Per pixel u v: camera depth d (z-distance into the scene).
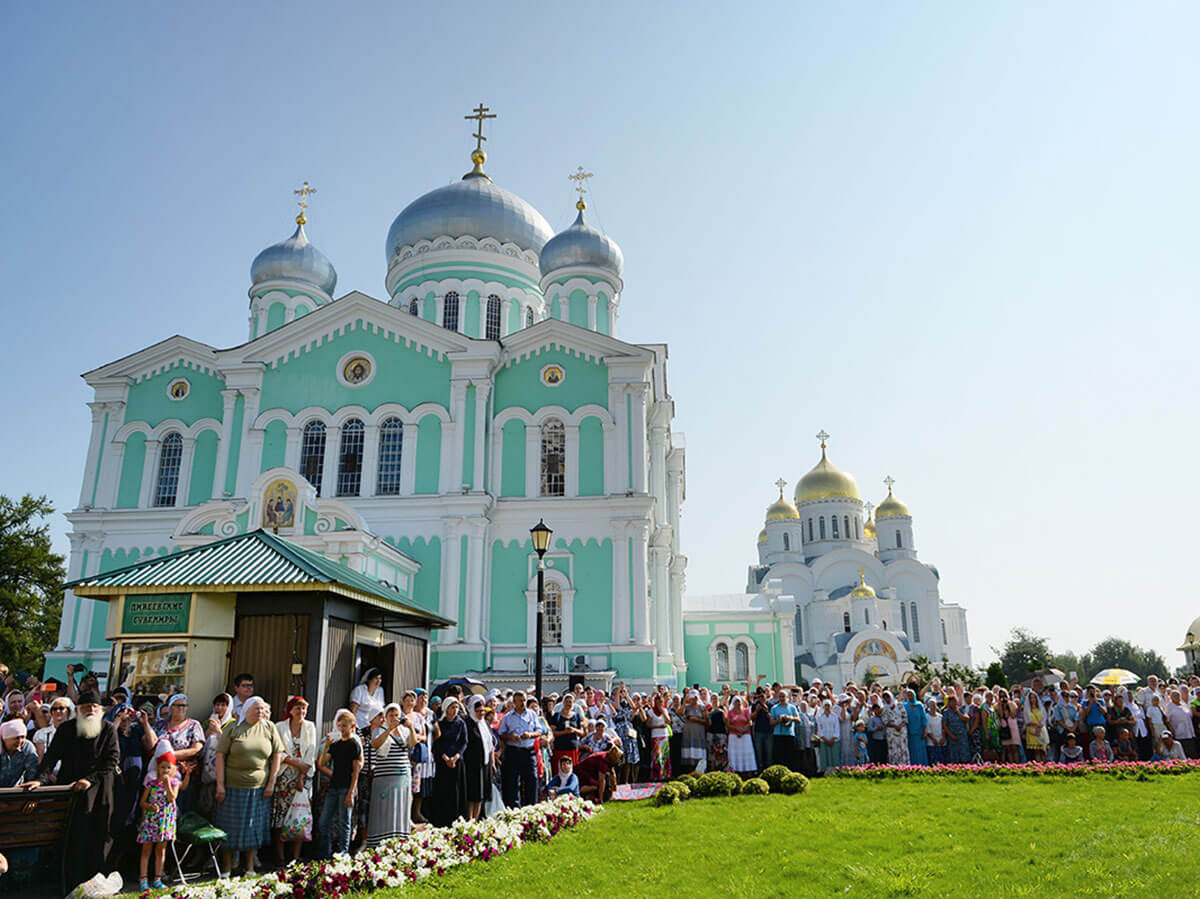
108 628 14.10
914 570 78.75
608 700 22.73
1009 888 9.99
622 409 37.28
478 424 36.72
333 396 38.12
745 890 10.26
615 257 47.69
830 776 20.72
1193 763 20.31
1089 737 23.17
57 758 11.27
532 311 48.28
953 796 16.97
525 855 12.18
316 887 10.20
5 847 10.69
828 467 86.06
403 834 12.34
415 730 13.52
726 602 60.34
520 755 15.97
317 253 48.22
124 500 38.88
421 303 46.34
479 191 48.31
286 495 31.73
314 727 12.91
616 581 35.06
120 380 40.00
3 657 47.81
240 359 38.69
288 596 14.23
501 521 36.38
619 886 10.55
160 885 11.27
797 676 72.44
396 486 36.97
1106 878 10.28
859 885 10.33
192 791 12.46
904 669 67.00
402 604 16.61
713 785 17.50
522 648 34.75
